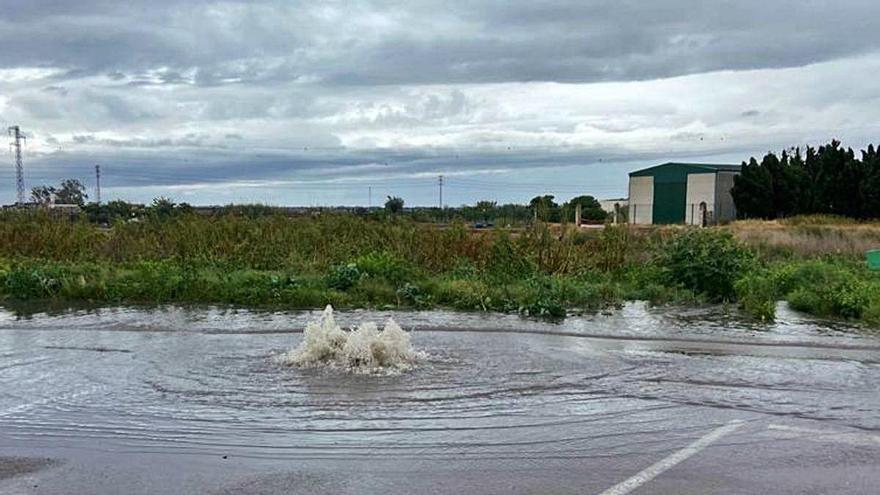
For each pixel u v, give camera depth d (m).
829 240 24.77
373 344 8.95
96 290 14.30
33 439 6.25
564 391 7.82
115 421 6.73
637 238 19.67
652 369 8.82
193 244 18.59
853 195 53.81
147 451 5.96
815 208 54.88
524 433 6.45
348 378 8.25
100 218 24.86
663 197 61.59
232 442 6.17
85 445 6.10
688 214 59.75
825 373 8.70
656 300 14.68
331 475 5.43
